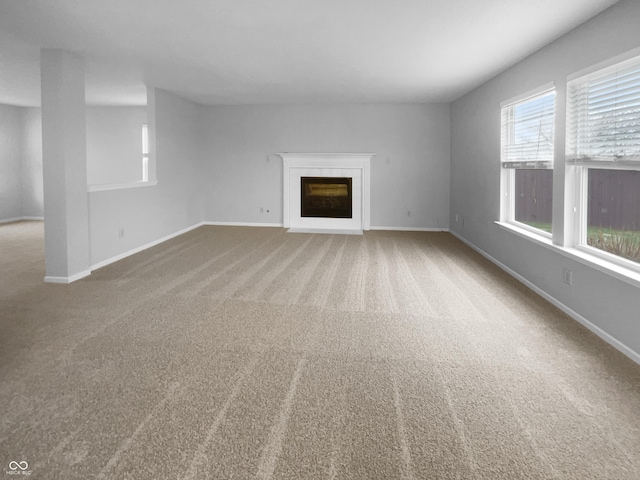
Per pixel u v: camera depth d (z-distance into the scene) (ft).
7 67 17.19
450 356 9.17
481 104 20.11
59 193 14.62
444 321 11.28
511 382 8.04
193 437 6.35
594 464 5.79
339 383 7.99
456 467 5.74
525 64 15.03
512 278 15.72
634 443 6.23
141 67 17.19
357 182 27.32
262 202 28.40
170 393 7.58
